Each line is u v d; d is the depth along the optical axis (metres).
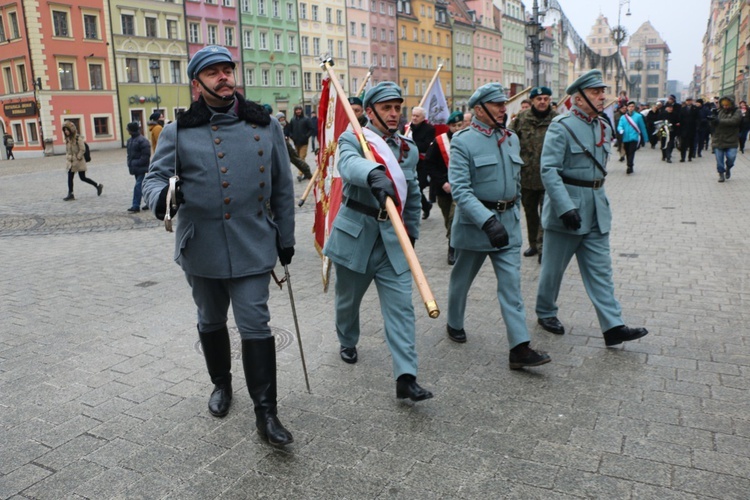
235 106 3.29
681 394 3.75
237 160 3.22
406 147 3.99
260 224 3.33
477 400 3.75
